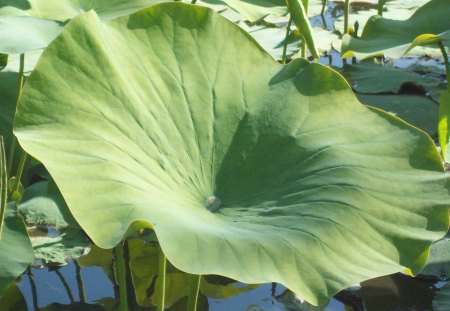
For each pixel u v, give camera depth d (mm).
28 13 2256
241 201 1777
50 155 1674
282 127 1847
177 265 1588
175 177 1769
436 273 2078
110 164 1701
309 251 1660
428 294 2086
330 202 1732
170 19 1882
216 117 1851
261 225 1720
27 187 2291
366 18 3699
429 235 1708
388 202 1740
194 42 1889
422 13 2561
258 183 1798
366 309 2045
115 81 1785
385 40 2520
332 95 1876
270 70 1914
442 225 1721
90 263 2154
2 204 1644
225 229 1692
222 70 1890
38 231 2160
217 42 1905
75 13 2301
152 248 2207
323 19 3787
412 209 1736
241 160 1823
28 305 2033
